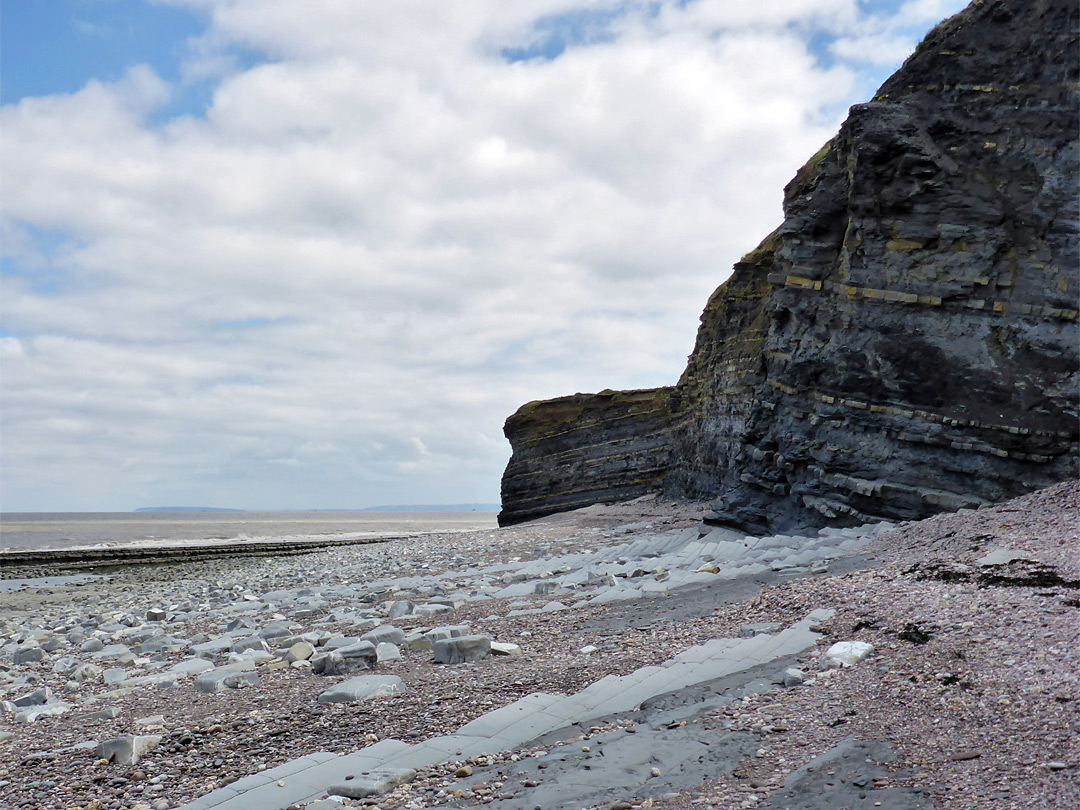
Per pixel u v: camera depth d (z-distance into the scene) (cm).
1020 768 474
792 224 2194
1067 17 1838
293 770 613
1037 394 1722
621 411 4775
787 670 724
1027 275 1805
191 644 1399
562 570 2014
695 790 511
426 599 1691
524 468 5203
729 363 3322
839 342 2041
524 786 545
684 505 3534
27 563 4541
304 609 1691
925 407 1866
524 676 859
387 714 765
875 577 1043
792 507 2145
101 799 608
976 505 1733
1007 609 785
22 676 1202
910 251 1942
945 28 2003
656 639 972
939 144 1959
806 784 499
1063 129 1819
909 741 544
